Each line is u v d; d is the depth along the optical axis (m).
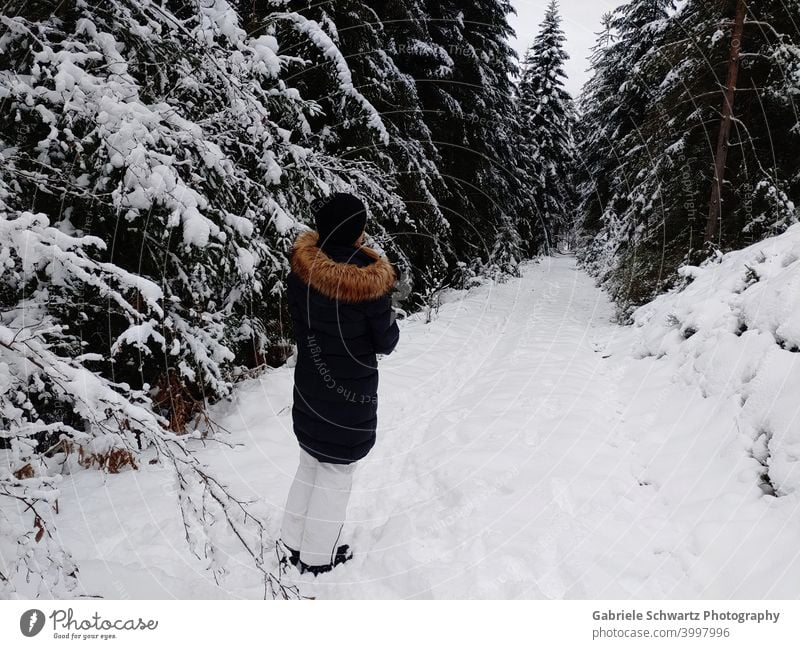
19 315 2.90
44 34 2.93
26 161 3.00
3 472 1.63
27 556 1.60
